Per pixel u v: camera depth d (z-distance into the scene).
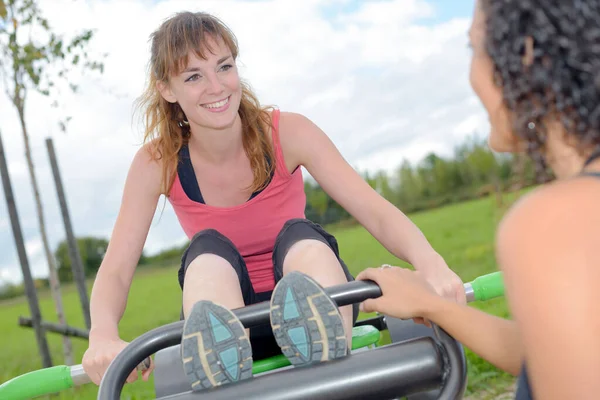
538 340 0.68
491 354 1.09
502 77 0.79
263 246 1.94
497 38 0.78
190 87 1.75
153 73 1.84
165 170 1.88
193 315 1.07
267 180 1.89
